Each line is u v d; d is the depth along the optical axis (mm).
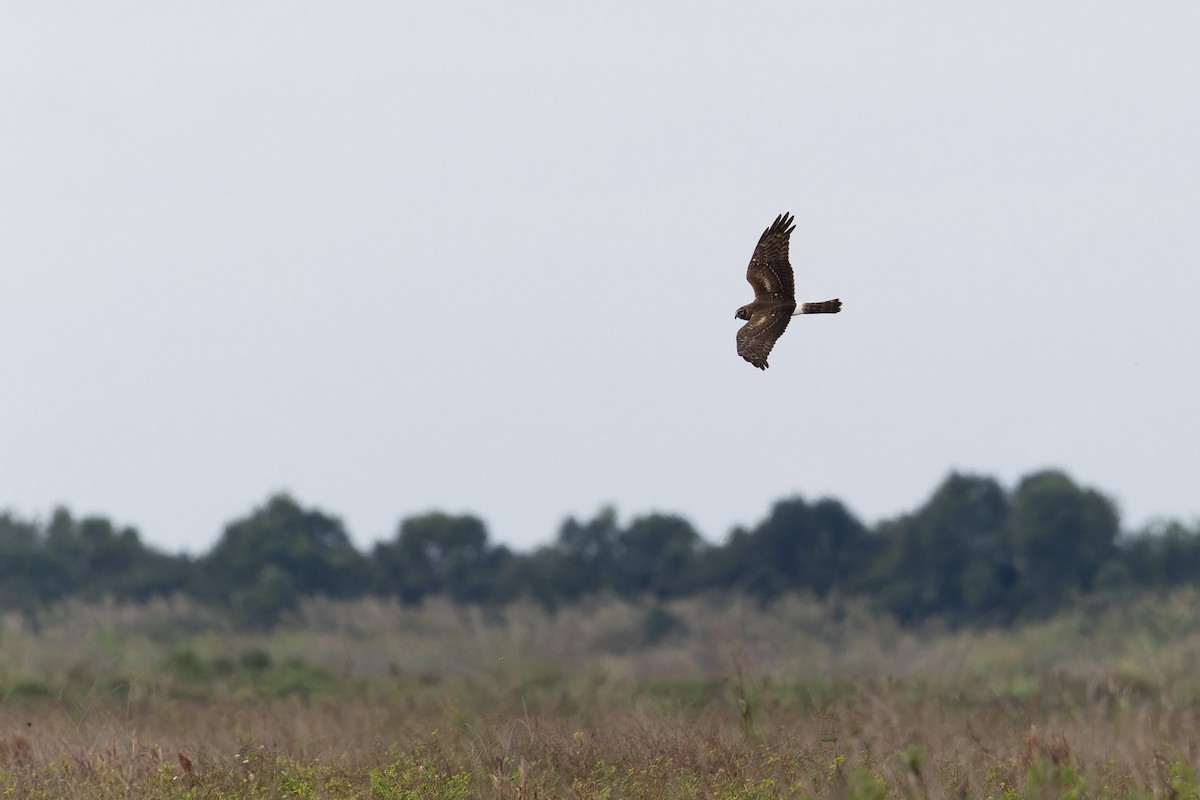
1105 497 130375
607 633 93375
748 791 26312
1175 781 25625
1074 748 29688
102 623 98312
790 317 22094
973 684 49000
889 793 26047
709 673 57125
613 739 31203
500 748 29969
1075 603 121375
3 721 37781
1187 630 84875
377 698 45469
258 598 128250
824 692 42031
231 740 32500
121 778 27375
